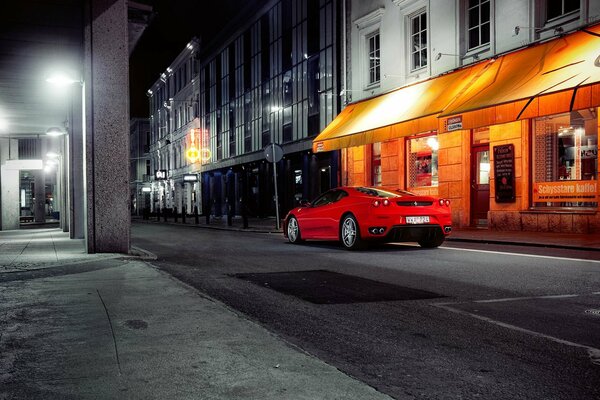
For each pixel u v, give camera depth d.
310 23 27.92
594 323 4.58
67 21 10.24
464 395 2.98
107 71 9.66
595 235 12.65
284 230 13.76
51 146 28.45
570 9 13.85
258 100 35.03
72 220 16.16
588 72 11.51
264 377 3.15
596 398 2.93
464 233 14.81
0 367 3.36
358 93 22.95
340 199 11.59
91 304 5.25
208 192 45.50
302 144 28.70
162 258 10.00
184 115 51.75
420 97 17.61
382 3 21.20
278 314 5.06
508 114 12.97
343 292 6.18
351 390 2.94
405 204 10.67
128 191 9.88
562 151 14.02
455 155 17.27
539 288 6.28
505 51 15.40
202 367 3.34
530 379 3.23
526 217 14.70
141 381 3.09
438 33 18.12
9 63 12.77
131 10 9.86
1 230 25.81
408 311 5.14
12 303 5.32
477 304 5.42
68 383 3.07
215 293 6.17
